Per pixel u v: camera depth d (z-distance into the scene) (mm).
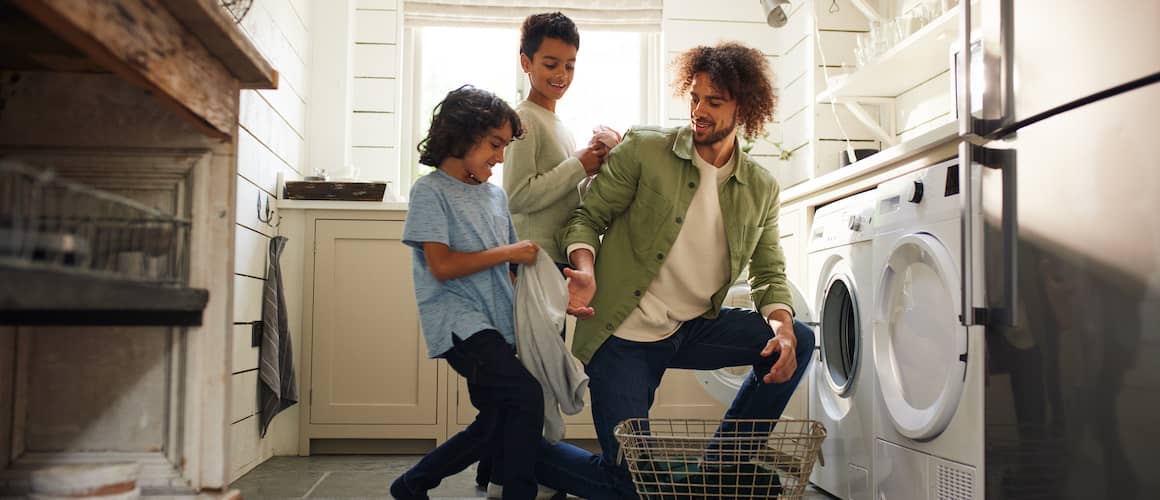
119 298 846
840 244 2557
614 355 2043
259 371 3020
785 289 2182
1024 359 1681
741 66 2014
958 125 1878
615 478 2000
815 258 2787
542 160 2154
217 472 1098
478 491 2623
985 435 1785
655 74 4039
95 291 794
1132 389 1407
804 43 3676
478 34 4059
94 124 1100
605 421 1986
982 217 1807
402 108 3947
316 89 3736
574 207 2227
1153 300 1362
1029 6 1679
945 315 1974
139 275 1034
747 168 2121
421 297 1913
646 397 2035
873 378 2311
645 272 2043
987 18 1809
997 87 1775
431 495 2557
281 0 3227
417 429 3305
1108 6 1464
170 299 972
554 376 1932
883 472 2236
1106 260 1469
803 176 3670
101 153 1098
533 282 1921
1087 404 1509
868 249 2383
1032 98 1664
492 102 1926
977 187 1814
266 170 3084
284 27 3291
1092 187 1502
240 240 2740
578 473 2066
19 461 1079
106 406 1100
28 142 1092
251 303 2910
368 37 3848
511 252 1901
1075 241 1544
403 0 3881
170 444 1095
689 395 3355
